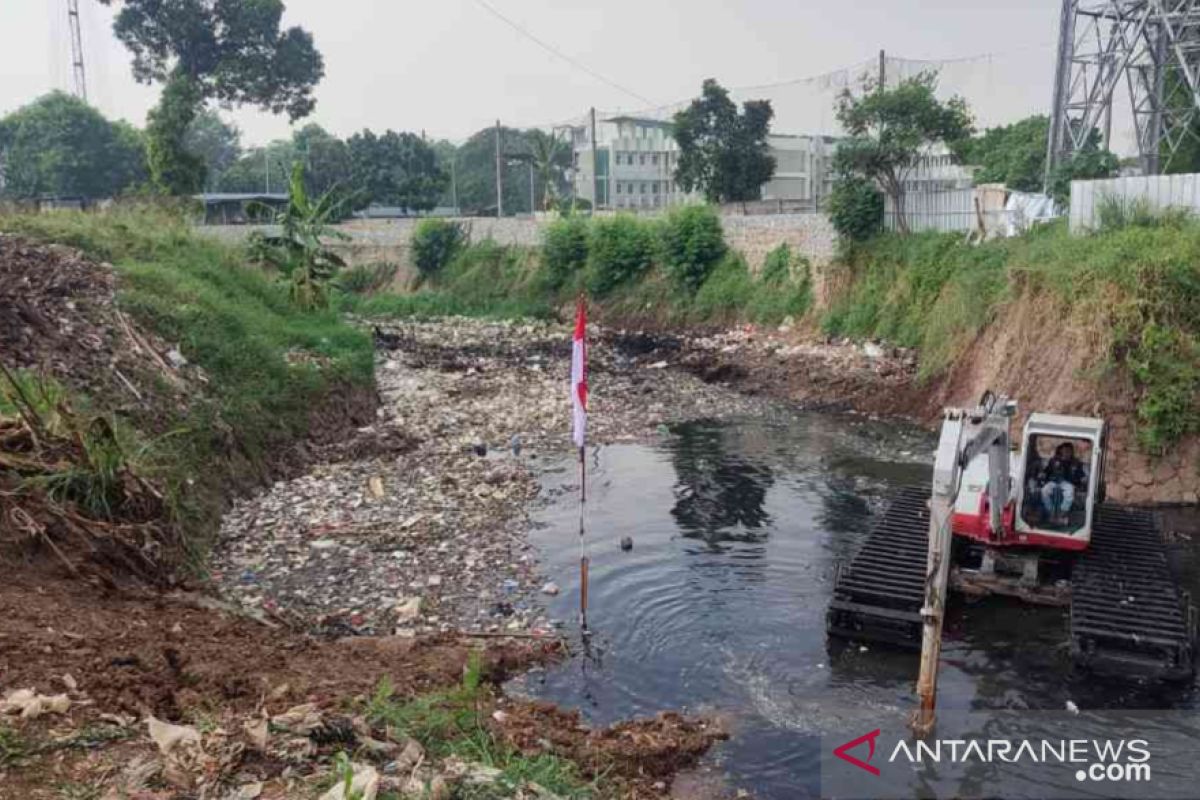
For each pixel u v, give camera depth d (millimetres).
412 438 19922
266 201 56625
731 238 36438
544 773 7031
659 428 22109
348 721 6734
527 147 79250
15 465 10117
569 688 9906
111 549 10406
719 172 43094
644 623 11555
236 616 10406
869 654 10836
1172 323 17375
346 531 14078
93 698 6828
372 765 6176
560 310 42125
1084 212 22203
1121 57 27734
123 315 16875
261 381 18188
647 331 37031
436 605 11789
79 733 6117
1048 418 12258
